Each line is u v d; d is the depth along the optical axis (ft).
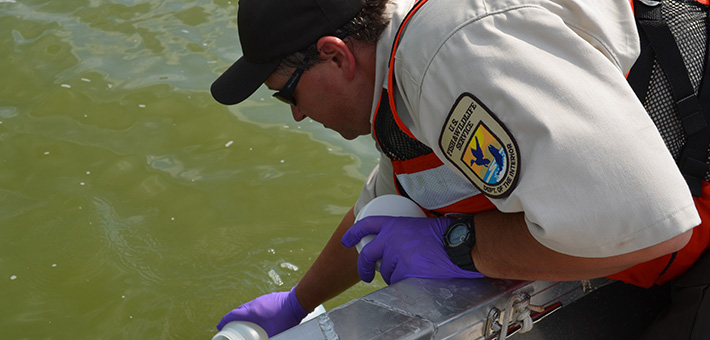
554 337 4.31
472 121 3.17
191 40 10.96
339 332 3.43
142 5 11.85
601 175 2.90
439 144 3.41
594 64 3.04
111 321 6.79
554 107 2.96
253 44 3.96
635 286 4.43
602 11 3.29
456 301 3.66
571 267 3.29
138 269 7.32
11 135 9.00
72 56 10.53
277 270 7.37
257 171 8.63
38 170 8.50
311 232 7.82
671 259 3.67
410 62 3.36
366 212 4.40
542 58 3.04
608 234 2.95
